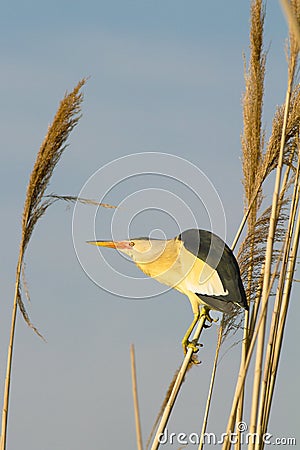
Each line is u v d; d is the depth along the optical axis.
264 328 13.85
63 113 14.00
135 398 10.88
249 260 15.93
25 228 14.54
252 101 16.64
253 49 16.44
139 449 10.86
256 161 16.72
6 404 14.24
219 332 15.95
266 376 14.16
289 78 13.85
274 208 13.71
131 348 10.79
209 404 15.78
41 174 14.31
